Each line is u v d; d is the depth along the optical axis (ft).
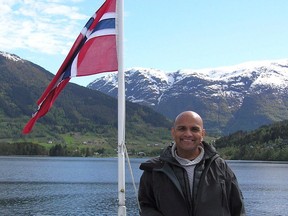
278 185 334.65
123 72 32.76
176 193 21.57
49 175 409.49
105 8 34.53
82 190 265.13
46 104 35.47
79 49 34.58
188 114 22.48
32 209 177.68
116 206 190.19
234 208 22.45
